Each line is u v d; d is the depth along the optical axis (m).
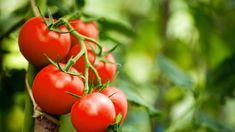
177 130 1.27
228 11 1.61
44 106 0.89
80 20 0.98
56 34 0.91
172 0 1.83
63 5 1.16
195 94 1.30
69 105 0.88
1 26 1.37
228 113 2.27
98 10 2.13
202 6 1.55
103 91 0.90
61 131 1.42
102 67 0.92
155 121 1.46
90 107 0.85
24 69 1.31
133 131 1.20
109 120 0.85
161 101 1.70
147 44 1.89
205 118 1.27
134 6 2.17
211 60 1.65
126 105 0.90
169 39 1.85
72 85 0.88
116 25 1.34
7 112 1.43
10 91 1.34
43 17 0.91
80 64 0.92
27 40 0.90
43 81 0.88
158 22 1.83
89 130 0.85
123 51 1.66
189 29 1.86
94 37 0.99
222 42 1.62
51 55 0.91
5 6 1.54
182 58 1.81
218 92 1.33
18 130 1.50
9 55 1.43
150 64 1.98
